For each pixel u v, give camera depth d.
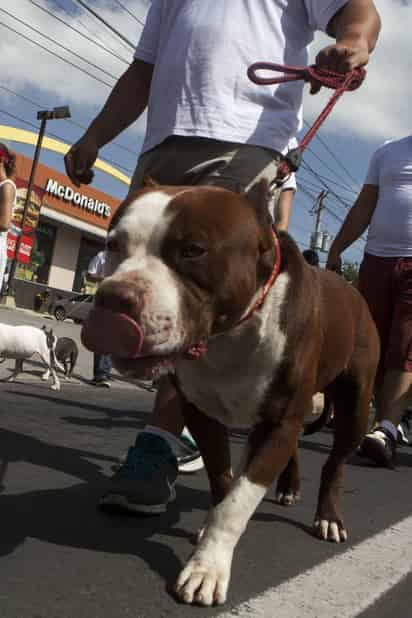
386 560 2.45
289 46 2.68
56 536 2.24
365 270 4.72
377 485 3.87
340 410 2.84
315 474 4.00
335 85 2.25
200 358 2.04
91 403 5.89
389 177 4.65
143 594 1.85
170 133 2.67
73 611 1.70
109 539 2.27
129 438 4.32
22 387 6.27
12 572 1.90
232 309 1.79
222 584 1.85
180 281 1.69
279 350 2.02
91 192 32.69
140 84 3.09
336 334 2.54
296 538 2.59
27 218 28.59
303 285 2.09
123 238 1.72
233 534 1.94
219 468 2.35
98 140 3.05
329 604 1.94
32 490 2.76
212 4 2.71
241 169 2.62
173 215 1.70
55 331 14.00
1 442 3.60
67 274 33.50
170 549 2.23
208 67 2.64
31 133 29.30
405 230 4.54
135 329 1.56
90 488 2.89
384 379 4.60
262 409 2.08
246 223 1.80
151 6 3.10
